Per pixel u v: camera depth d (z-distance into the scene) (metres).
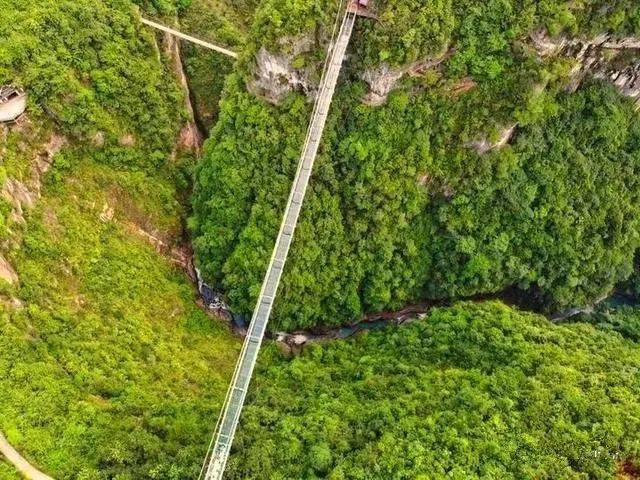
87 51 46.56
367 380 43.47
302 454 37.38
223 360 46.03
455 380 42.75
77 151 45.81
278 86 45.78
